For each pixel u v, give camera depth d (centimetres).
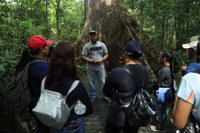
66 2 1759
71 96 255
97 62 599
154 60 899
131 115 306
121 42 939
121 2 997
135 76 311
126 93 308
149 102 314
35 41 310
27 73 302
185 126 210
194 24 918
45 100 251
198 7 866
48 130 278
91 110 269
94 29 971
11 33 579
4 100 326
